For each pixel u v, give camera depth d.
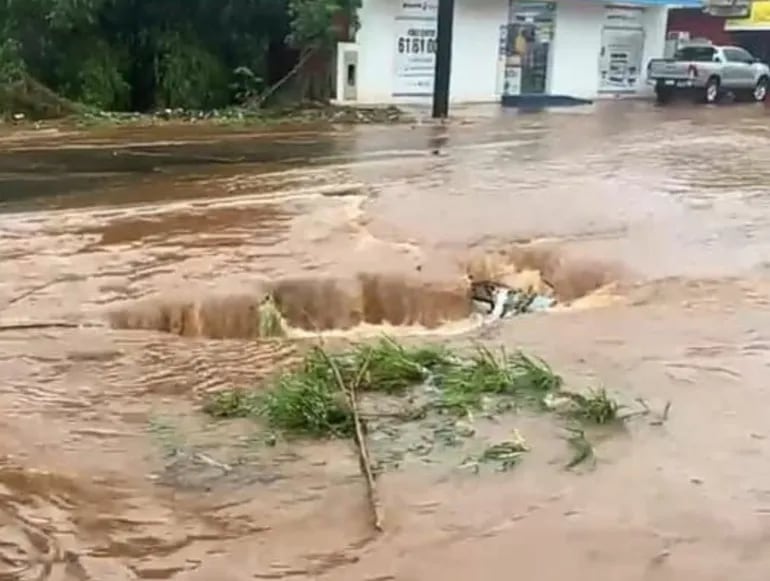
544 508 4.36
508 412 5.39
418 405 5.43
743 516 4.33
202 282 8.08
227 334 7.63
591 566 3.91
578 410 5.42
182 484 4.52
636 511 4.35
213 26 23.95
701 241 10.17
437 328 8.08
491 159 15.98
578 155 16.73
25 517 4.21
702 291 8.34
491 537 4.11
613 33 31.33
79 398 5.58
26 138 18.00
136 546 4.00
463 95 28.19
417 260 9.02
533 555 3.98
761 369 6.27
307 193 12.41
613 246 9.81
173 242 9.49
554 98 29.39
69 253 9.03
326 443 4.96
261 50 24.48
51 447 4.90
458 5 27.38
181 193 12.38
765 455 4.96
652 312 7.68
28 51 21.61
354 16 25.22
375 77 26.11
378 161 15.61
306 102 24.83
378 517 4.24
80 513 4.25
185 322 7.52
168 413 5.36
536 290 9.01
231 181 13.40
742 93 31.20
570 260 9.27
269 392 5.59
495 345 6.71
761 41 35.44
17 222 10.38
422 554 3.97
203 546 4.01
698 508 4.39
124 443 4.95
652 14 31.94
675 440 5.11
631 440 5.09
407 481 4.57
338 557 3.94
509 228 10.41
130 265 8.61
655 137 19.81
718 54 30.31
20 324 6.99
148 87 23.48
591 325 7.30
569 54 30.27
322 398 5.33
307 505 4.34
